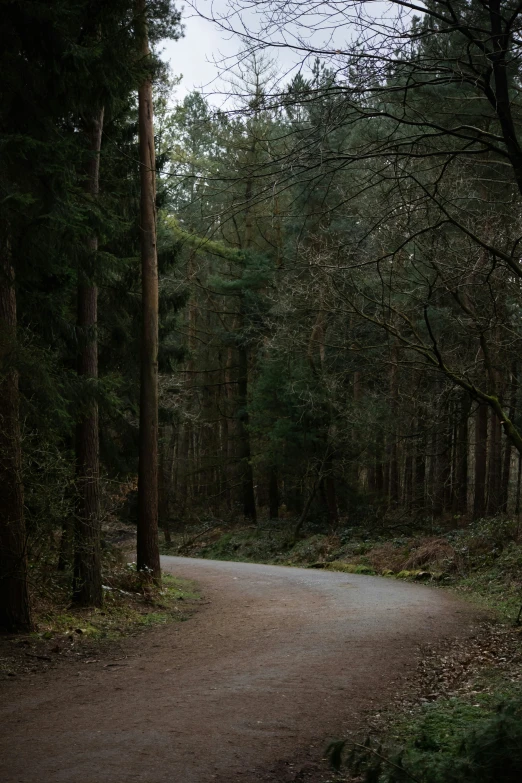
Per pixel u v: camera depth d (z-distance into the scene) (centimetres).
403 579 2139
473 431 3147
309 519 3481
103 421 1850
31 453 1294
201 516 4188
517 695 746
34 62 1120
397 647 1055
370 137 687
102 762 581
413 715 718
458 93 917
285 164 602
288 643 1110
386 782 423
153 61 1648
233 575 2302
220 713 727
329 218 732
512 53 600
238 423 3878
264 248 3538
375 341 1872
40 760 588
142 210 1806
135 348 1906
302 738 648
